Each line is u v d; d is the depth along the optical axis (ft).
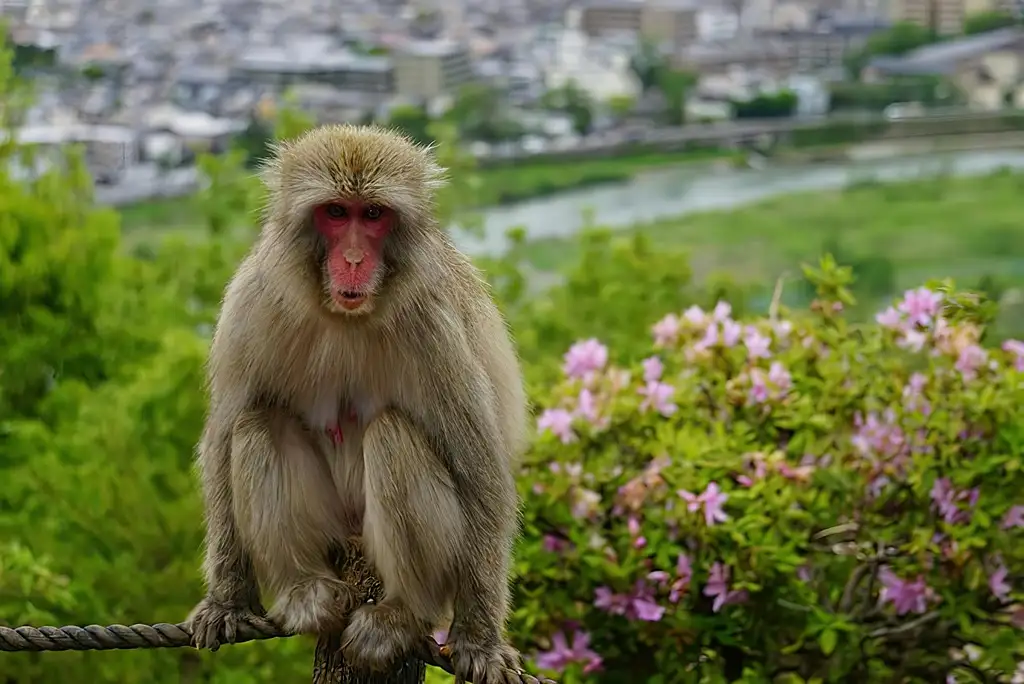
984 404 19.19
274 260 15.02
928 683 19.63
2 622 24.82
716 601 19.04
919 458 19.29
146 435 29.60
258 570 15.19
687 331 21.88
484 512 15.17
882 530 19.48
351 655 14.64
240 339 15.28
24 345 32.35
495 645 15.11
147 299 35.81
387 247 14.78
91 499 27.94
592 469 20.03
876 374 20.59
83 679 25.76
